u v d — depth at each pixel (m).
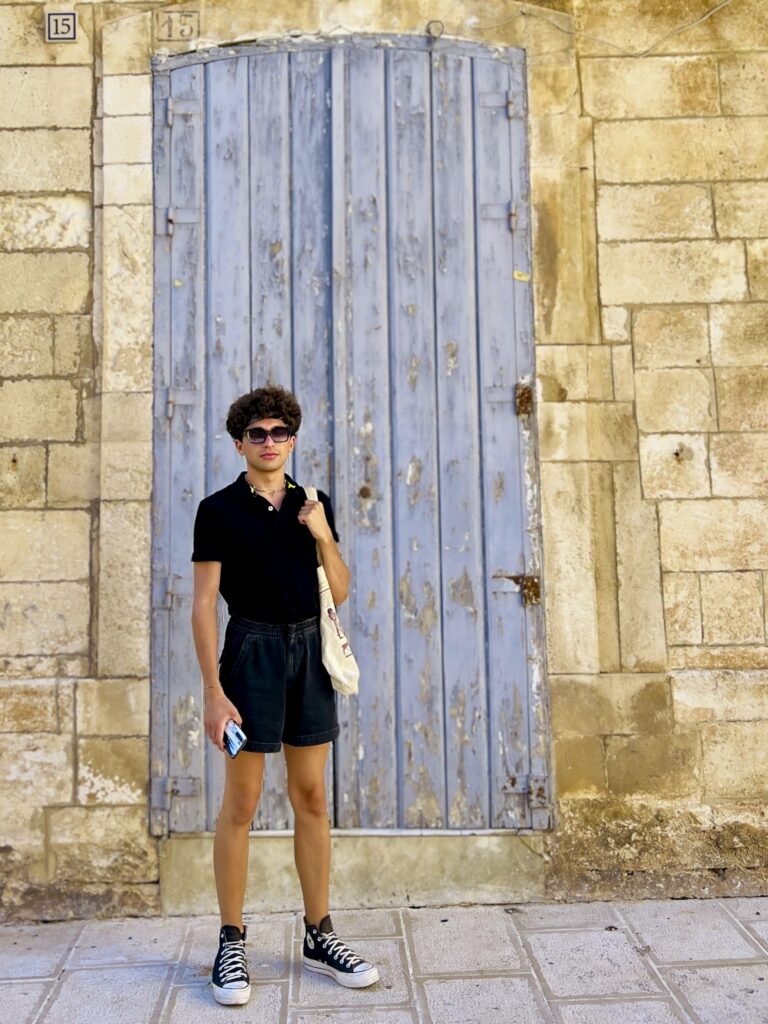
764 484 3.39
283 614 2.59
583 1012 2.49
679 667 3.34
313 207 3.46
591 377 3.43
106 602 3.29
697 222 3.47
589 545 3.35
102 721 3.25
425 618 3.34
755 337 3.44
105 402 3.35
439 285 3.43
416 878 3.25
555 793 3.28
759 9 3.55
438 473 3.38
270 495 2.68
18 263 3.41
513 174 3.47
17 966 2.83
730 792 3.27
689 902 3.21
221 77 3.48
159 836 3.22
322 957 2.69
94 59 3.48
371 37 3.50
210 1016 2.50
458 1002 2.55
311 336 3.42
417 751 3.30
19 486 3.34
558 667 3.31
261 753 2.61
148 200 3.42
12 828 3.21
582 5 3.54
